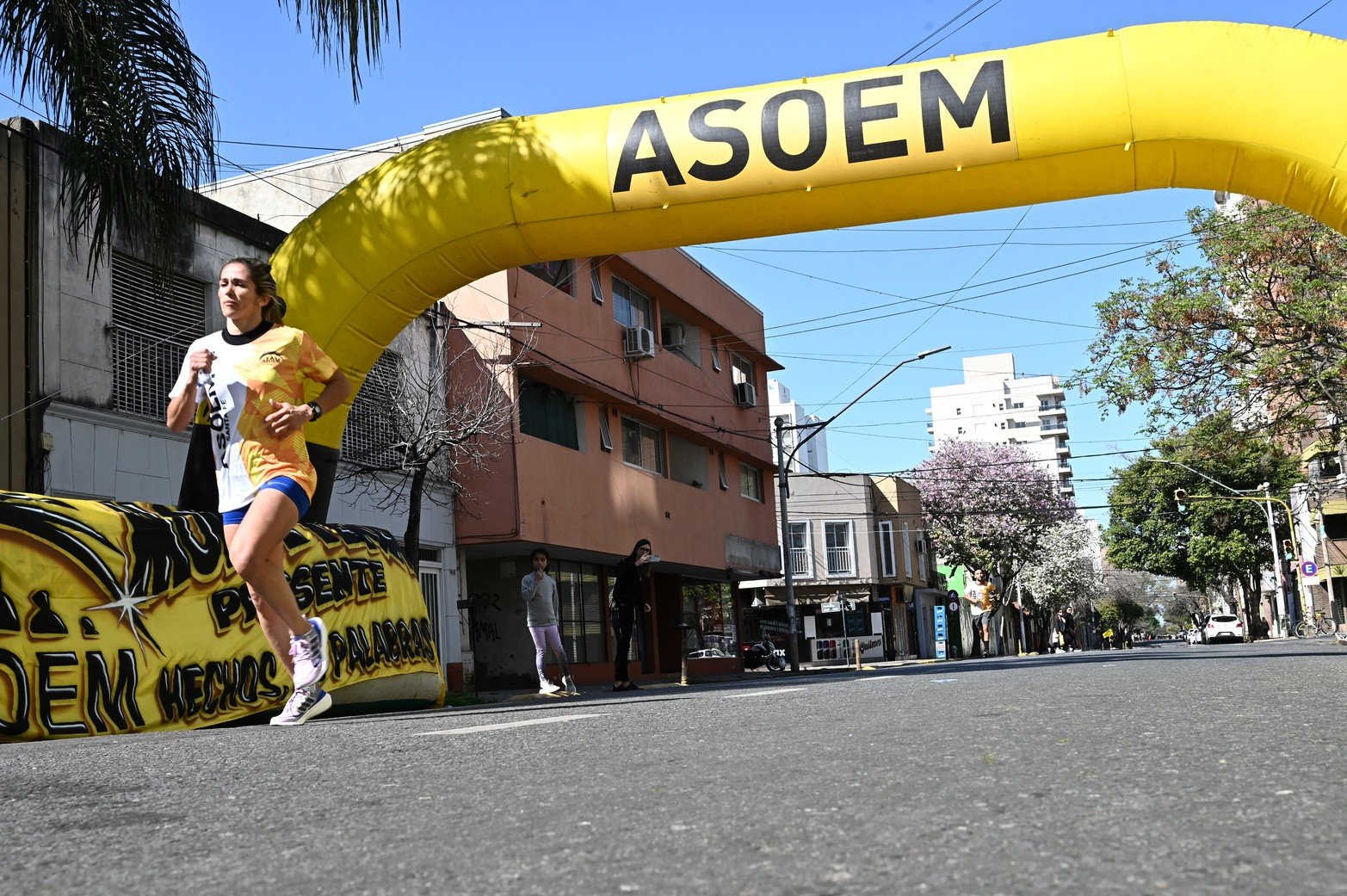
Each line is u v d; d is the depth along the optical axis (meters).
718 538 28.86
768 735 3.98
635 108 11.10
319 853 2.04
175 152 10.46
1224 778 2.56
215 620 7.43
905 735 3.83
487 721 5.21
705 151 10.79
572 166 11.01
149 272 14.40
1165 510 58.34
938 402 155.50
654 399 25.97
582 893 1.68
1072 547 57.00
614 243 11.37
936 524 51.16
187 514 7.48
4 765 3.49
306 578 8.59
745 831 2.10
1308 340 20.91
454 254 11.38
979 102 10.41
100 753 3.89
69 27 9.81
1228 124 10.12
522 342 20.38
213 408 5.03
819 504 45.53
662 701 6.85
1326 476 47.66
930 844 1.92
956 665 16.88
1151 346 21.73
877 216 10.98
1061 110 10.28
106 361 13.58
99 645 6.55
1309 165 10.02
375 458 17.55
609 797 2.57
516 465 19.80
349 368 11.55
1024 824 2.07
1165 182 10.70
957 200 10.79
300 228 11.78
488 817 2.36
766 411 33.94
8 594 6.14
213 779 3.08
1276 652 18.50
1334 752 2.99
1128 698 5.49
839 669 30.44
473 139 11.32
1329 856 1.74
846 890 1.64
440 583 19.39
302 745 4.03
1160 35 10.34
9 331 12.45
